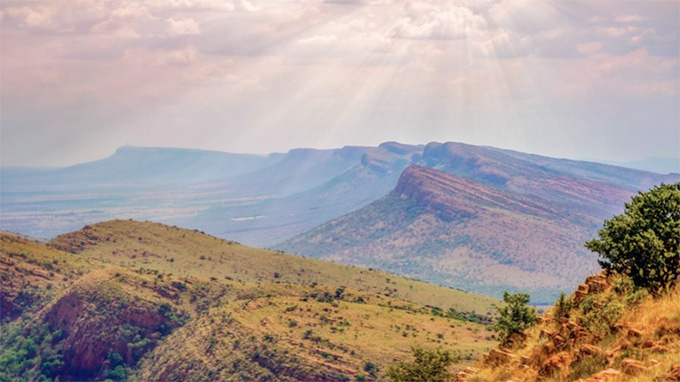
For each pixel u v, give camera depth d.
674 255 25.17
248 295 169.38
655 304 22.19
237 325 132.88
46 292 197.00
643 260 25.52
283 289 169.50
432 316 139.50
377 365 110.19
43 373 162.12
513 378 23.14
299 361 114.12
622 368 18.91
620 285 25.00
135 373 154.50
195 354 132.88
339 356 113.25
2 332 184.00
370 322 132.00
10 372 164.62
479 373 25.03
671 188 27.61
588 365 20.59
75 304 170.00
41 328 174.00
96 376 155.62
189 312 171.62
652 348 19.53
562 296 27.11
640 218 26.69
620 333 21.48
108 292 169.62
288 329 128.12
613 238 26.89
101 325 162.00
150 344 160.50
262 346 121.88
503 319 28.20
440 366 33.28
